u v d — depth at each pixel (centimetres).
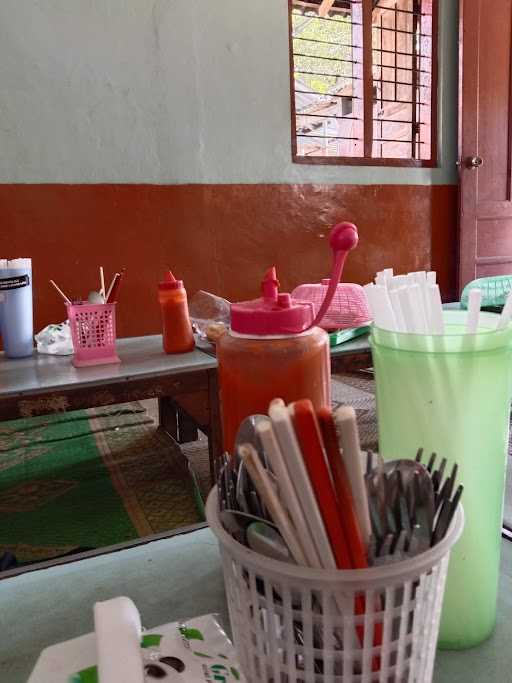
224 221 336
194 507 182
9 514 180
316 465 30
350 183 365
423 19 385
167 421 246
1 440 246
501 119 381
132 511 180
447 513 33
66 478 207
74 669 34
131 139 310
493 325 48
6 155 287
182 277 331
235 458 38
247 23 326
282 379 51
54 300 305
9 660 46
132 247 318
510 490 70
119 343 178
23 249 296
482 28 365
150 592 54
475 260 390
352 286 157
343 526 31
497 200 391
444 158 391
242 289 346
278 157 345
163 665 34
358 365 146
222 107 327
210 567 58
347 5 463
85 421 268
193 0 312
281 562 32
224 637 38
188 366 143
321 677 33
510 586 53
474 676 43
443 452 43
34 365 150
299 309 52
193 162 325
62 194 299
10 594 55
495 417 43
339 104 532
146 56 307
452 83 386
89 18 294
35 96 288
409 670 34
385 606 32
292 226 353
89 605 53
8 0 278
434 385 43
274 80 338
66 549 158
